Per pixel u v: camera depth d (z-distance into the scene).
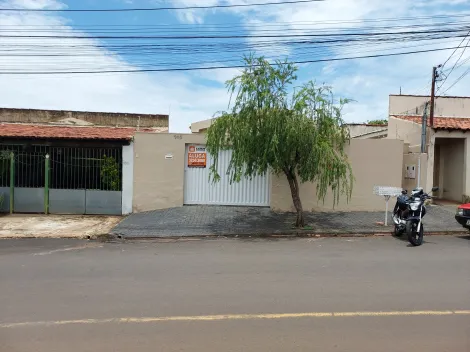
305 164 9.37
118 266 6.41
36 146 12.48
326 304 4.51
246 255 7.31
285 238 9.38
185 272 6.00
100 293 4.92
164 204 12.80
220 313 4.23
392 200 12.88
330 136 9.66
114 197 12.59
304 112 9.10
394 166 12.88
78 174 12.61
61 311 4.29
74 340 3.56
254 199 13.09
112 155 12.68
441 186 16.19
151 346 3.44
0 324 3.92
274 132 8.82
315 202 12.68
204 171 13.07
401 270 6.09
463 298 4.73
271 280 5.52
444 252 7.56
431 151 14.05
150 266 6.41
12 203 12.41
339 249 7.89
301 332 3.73
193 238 9.34
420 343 3.50
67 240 8.98
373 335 3.67
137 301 4.62
